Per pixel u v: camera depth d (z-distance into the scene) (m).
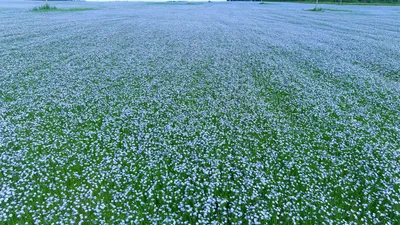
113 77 12.09
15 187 5.21
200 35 24.75
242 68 14.26
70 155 6.16
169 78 12.24
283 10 62.47
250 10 64.12
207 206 4.80
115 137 7.08
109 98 9.77
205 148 6.79
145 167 5.86
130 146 6.71
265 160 6.36
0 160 5.93
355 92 11.09
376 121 8.61
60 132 7.25
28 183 5.27
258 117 8.66
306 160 6.43
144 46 19.09
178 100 9.83
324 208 4.95
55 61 14.37
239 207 4.85
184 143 6.96
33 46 17.67
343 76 13.17
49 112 8.42
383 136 7.62
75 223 4.47
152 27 29.20
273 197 5.17
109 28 27.28
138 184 5.41
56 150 6.41
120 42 20.27
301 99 10.28
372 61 16.14
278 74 13.38
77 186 5.26
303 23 36.12
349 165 6.34
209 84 11.66
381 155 6.71
